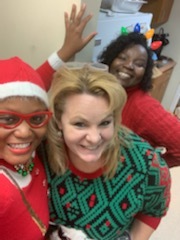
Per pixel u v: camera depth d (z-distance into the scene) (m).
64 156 0.76
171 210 2.07
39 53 1.25
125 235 0.90
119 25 1.71
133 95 1.20
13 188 0.60
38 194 0.71
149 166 0.76
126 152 0.77
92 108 0.64
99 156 0.71
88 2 1.05
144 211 0.89
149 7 2.65
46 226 0.73
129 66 1.19
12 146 0.60
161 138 1.14
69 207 0.79
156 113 1.13
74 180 0.77
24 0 1.18
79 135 0.67
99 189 0.77
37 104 0.60
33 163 0.71
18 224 0.61
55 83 0.69
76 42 1.09
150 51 1.27
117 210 0.78
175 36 3.01
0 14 1.30
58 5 1.09
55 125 0.72
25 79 0.58
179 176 2.51
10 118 0.57
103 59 1.33
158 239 1.82
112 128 0.70
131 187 0.77
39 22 1.18
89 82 0.64
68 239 0.83
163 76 2.88
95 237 0.82
